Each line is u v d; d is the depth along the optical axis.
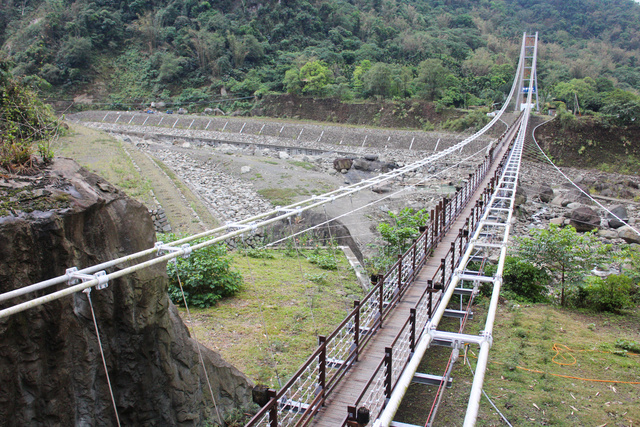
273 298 11.83
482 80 88.69
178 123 68.56
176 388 6.02
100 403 5.14
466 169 42.41
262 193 31.12
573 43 138.12
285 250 17.88
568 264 14.11
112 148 32.06
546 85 93.62
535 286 14.54
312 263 16.03
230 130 64.94
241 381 7.23
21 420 4.35
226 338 9.36
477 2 159.88
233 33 96.12
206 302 10.99
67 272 4.29
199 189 30.52
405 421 7.82
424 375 7.41
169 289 10.88
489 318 6.48
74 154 28.50
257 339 9.43
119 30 98.69
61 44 90.81
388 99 71.62
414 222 15.77
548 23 152.50
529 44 112.25
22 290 3.79
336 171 39.31
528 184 40.06
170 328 6.07
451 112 66.44
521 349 10.60
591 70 99.00
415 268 11.12
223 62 88.56
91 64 91.75
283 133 62.81
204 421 6.35
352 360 7.38
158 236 11.95
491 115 64.56
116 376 5.36
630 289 14.31
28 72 85.06
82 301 4.99
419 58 96.38
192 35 95.31
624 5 164.75
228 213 26.19
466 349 10.10
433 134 57.72
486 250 14.05
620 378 9.40
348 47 100.06
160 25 102.12
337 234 22.08
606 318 13.04
